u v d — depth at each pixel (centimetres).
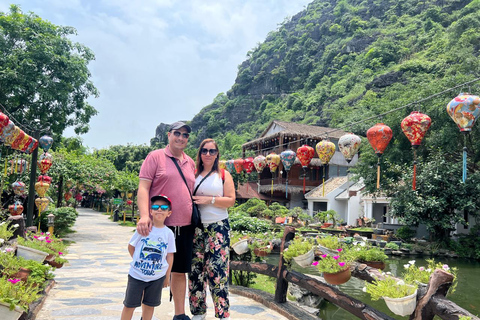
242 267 519
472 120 469
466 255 1652
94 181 1558
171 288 323
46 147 928
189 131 314
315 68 7194
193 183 321
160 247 279
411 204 1727
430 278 265
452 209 1769
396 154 1925
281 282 434
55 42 1952
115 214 2386
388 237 1902
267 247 496
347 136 706
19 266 358
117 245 1142
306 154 852
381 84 4038
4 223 464
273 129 3139
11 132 645
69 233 1455
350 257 354
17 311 272
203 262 322
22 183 1155
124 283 566
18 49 1858
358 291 821
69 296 461
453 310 238
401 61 5106
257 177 3281
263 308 429
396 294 271
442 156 1741
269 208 2419
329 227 2244
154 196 287
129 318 277
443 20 5484
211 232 317
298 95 6794
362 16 7356
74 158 1572
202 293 324
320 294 366
